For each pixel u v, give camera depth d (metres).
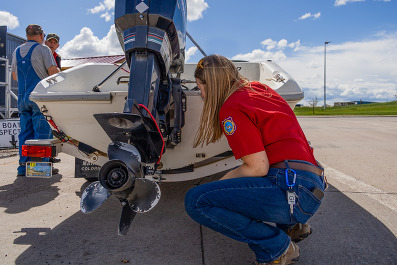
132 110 1.82
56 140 3.16
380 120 19.06
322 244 2.45
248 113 1.69
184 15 2.77
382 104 66.94
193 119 2.82
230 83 1.88
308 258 2.24
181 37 2.73
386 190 3.84
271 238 1.77
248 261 2.22
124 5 2.34
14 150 6.57
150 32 2.29
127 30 2.33
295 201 1.65
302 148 1.76
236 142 1.69
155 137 2.06
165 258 2.26
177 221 2.92
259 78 4.30
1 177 4.49
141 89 2.09
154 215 3.06
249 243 1.82
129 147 1.79
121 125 1.79
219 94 1.88
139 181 1.74
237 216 1.74
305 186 1.67
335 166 5.20
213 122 1.97
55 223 2.87
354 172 4.76
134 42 2.25
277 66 3.90
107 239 2.55
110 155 1.77
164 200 3.49
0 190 3.87
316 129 12.10
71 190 3.90
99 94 2.76
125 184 1.62
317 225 2.80
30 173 3.12
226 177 1.86
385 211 3.14
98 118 1.77
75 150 3.20
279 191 1.67
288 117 1.80
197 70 1.97
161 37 2.30
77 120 2.92
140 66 2.19
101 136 2.97
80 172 3.56
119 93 2.76
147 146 1.97
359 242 2.48
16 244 2.45
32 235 2.61
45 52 4.23
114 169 1.70
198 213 1.76
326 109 54.62
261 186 1.68
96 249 2.38
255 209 1.71
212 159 3.06
